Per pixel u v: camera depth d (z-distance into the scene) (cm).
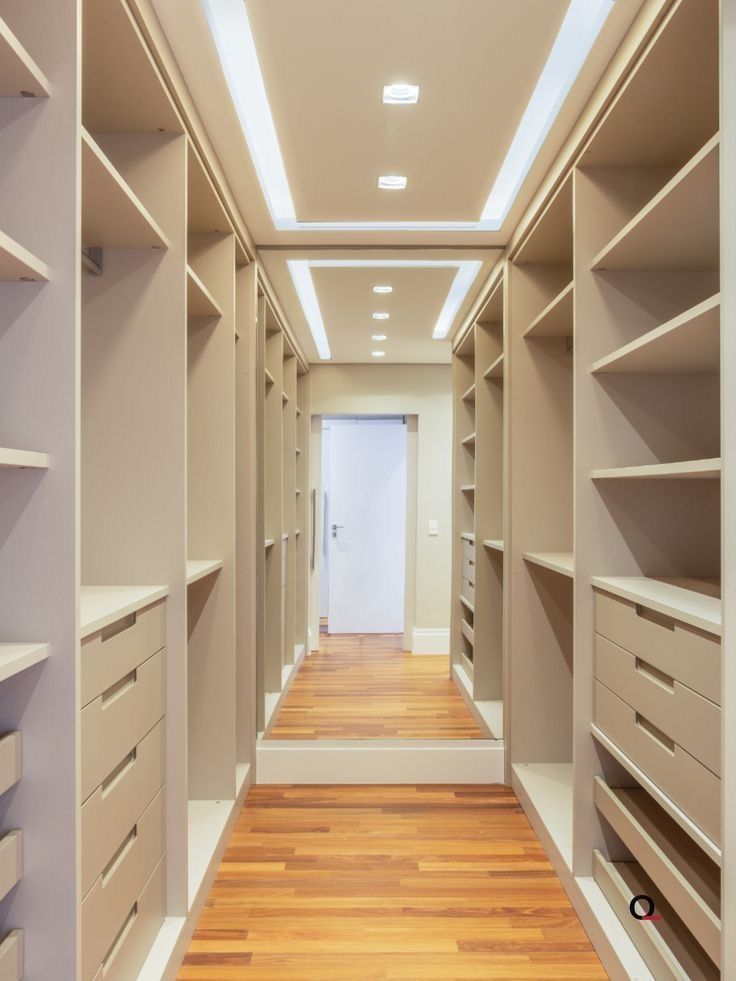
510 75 181
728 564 117
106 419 180
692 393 204
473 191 250
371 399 443
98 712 130
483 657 360
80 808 115
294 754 300
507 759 300
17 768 109
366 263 312
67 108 112
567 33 169
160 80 162
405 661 411
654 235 175
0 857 104
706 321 138
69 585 111
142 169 183
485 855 236
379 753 301
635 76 162
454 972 176
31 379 111
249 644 291
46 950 111
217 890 213
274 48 169
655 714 156
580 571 203
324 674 396
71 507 111
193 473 248
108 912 137
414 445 434
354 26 161
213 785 255
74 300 112
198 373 247
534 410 296
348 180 241
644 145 194
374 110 197
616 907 184
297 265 314
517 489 296
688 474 154
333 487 411
